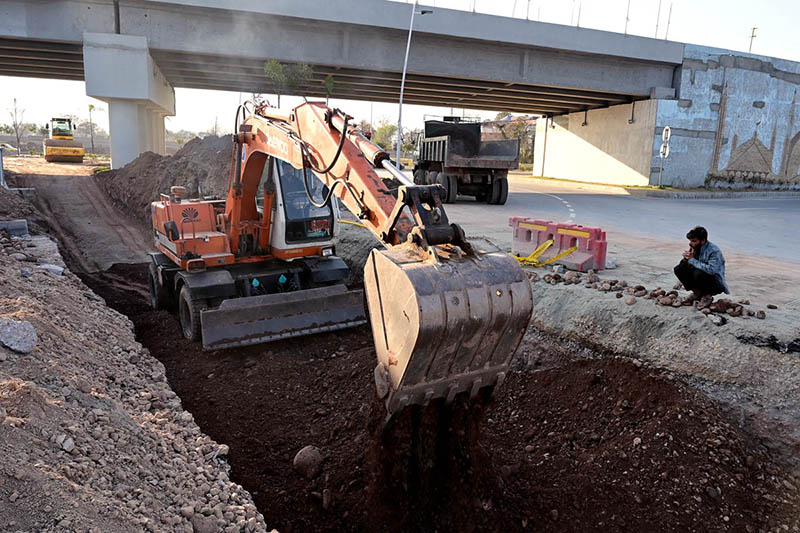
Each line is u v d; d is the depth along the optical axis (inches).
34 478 123.0
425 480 178.1
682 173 1310.3
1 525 110.0
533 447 236.1
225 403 265.9
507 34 1140.5
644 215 714.2
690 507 196.5
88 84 962.1
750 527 190.9
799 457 205.8
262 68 1184.8
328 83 1205.1
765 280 348.2
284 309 316.5
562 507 199.6
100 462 149.2
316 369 294.8
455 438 175.6
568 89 1262.3
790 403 215.2
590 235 355.3
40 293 270.5
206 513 158.1
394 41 1119.0
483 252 159.2
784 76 1363.2
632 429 230.5
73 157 1253.1
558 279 330.6
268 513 191.9
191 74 1280.8
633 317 273.4
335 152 205.6
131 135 1023.6
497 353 158.6
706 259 269.1
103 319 303.1
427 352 145.9
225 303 303.9
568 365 277.0
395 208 165.2
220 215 354.9
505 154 824.3
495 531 184.5
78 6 954.7
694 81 1275.8
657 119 1264.8
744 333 241.8
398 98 1551.4
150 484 156.7
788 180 1454.2
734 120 1332.4
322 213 350.3
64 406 166.2
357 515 188.4
